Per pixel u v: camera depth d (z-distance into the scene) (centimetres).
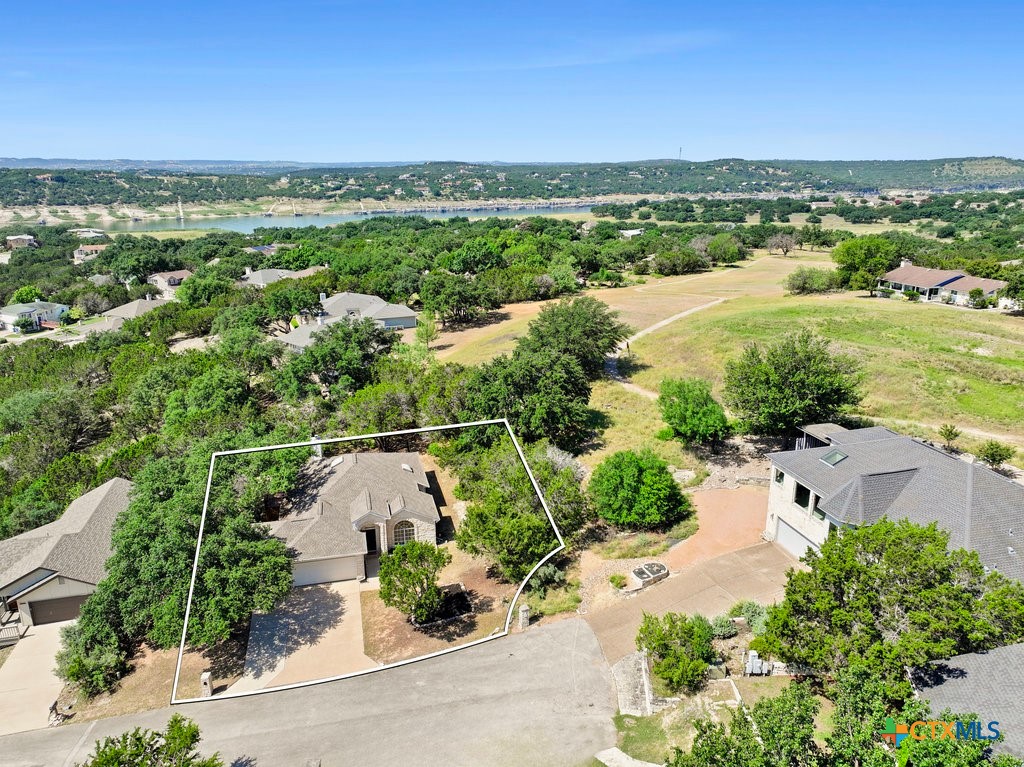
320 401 4372
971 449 3544
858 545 1892
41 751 1917
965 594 1700
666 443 3888
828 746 1441
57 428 4434
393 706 2030
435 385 4075
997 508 2206
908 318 6100
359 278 9225
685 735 1862
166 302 9556
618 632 2331
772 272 10619
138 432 4531
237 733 1944
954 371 4631
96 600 2342
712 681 2033
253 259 12394
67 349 6931
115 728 2005
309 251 12288
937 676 1653
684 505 3116
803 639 1803
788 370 3472
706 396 3741
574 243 12750
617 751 1833
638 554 2819
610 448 3872
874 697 1469
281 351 5581
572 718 1958
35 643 2473
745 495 3297
